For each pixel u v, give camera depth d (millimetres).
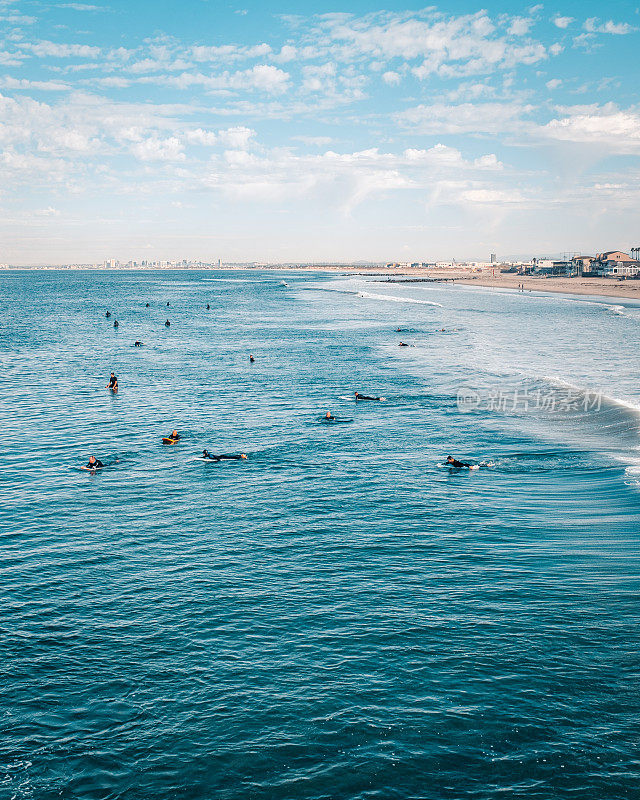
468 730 16984
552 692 18266
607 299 190000
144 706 18094
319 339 104500
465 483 35375
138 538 28953
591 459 38656
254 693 18531
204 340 105000
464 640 20688
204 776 15812
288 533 29266
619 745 16406
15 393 61969
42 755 16453
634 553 26141
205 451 40938
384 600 23266
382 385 64125
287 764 16109
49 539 28922
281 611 22703
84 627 21844
